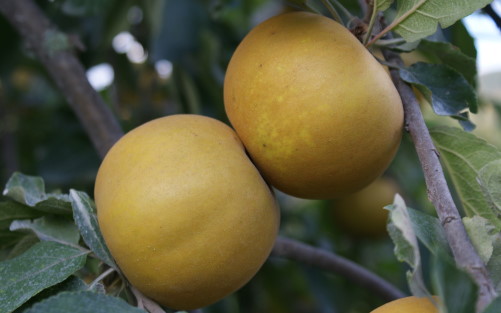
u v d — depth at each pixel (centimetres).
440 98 41
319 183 39
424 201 82
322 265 53
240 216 38
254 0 80
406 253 33
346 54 38
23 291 37
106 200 38
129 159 38
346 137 38
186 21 59
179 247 37
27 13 53
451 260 34
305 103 37
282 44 38
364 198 74
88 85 52
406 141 69
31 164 71
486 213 40
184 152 38
